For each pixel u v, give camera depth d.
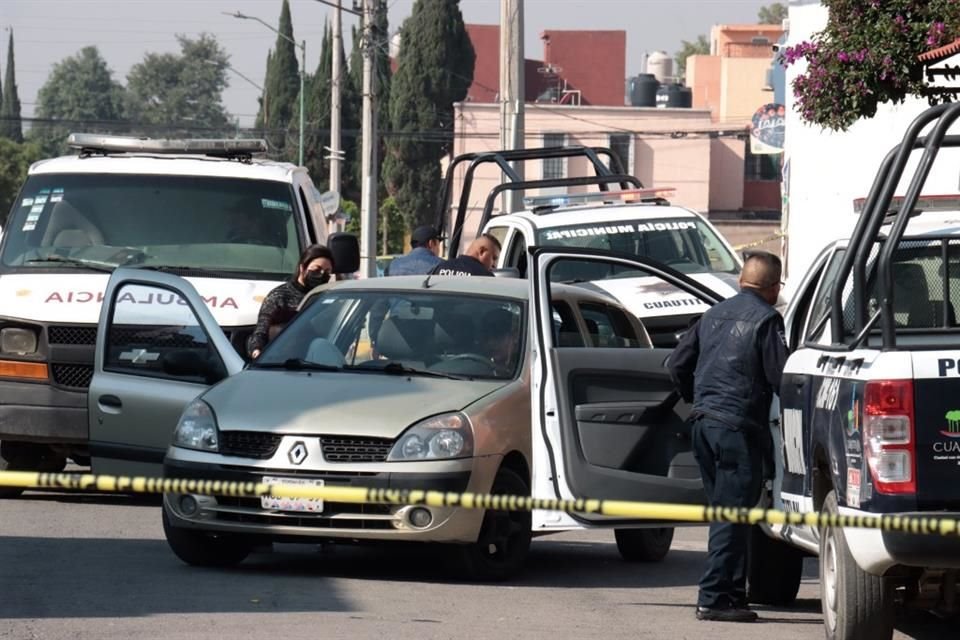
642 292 43.28
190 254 38.50
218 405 27.62
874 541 19.52
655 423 27.69
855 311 21.12
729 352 24.75
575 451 26.81
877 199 20.88
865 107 43.50
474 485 26.53
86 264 38.03
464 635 22.06
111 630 21.52
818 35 44.75
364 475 26.17
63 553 28.77
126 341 33.88
